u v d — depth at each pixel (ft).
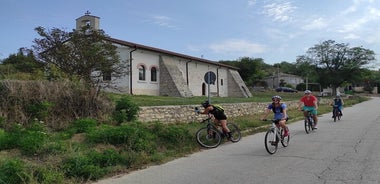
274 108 36.37
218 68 168.55
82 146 30.32
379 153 32.19
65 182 23.20
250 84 277.64
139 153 30.78
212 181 23.39
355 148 35.17
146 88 119.96
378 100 204.64
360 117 78.38
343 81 244.63
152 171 26.91
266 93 232.94
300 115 81.46
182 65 139.44
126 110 44.70
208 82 53.31
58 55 79.25
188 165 28.81
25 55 86.12
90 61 80.02
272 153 33.19
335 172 24.95
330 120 71.10
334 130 52.11
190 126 49.90
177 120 54.80
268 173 25.09
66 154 27.02
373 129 52.75
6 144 28.40
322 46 242.17
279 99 36.11
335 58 239.71
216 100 85.92
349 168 26.13
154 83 123.75
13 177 21.66
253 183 22.54
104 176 25.48
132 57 113.91
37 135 30.01
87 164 25.80
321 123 64.18
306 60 247.70
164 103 61.26
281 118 35.96
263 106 86.89
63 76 45.24
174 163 29.76
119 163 28.35
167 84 125.49
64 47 80.18
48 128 36.29
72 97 40.93
